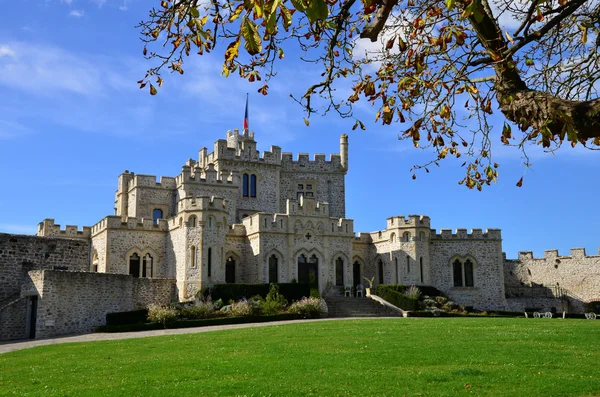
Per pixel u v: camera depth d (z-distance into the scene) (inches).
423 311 1929.1
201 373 705.0
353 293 2266.2
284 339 1066.1
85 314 1477.6
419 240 2343.8
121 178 2593.5
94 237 2224.4
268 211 2544.3
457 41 378.6
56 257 1542.8
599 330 1163.9
